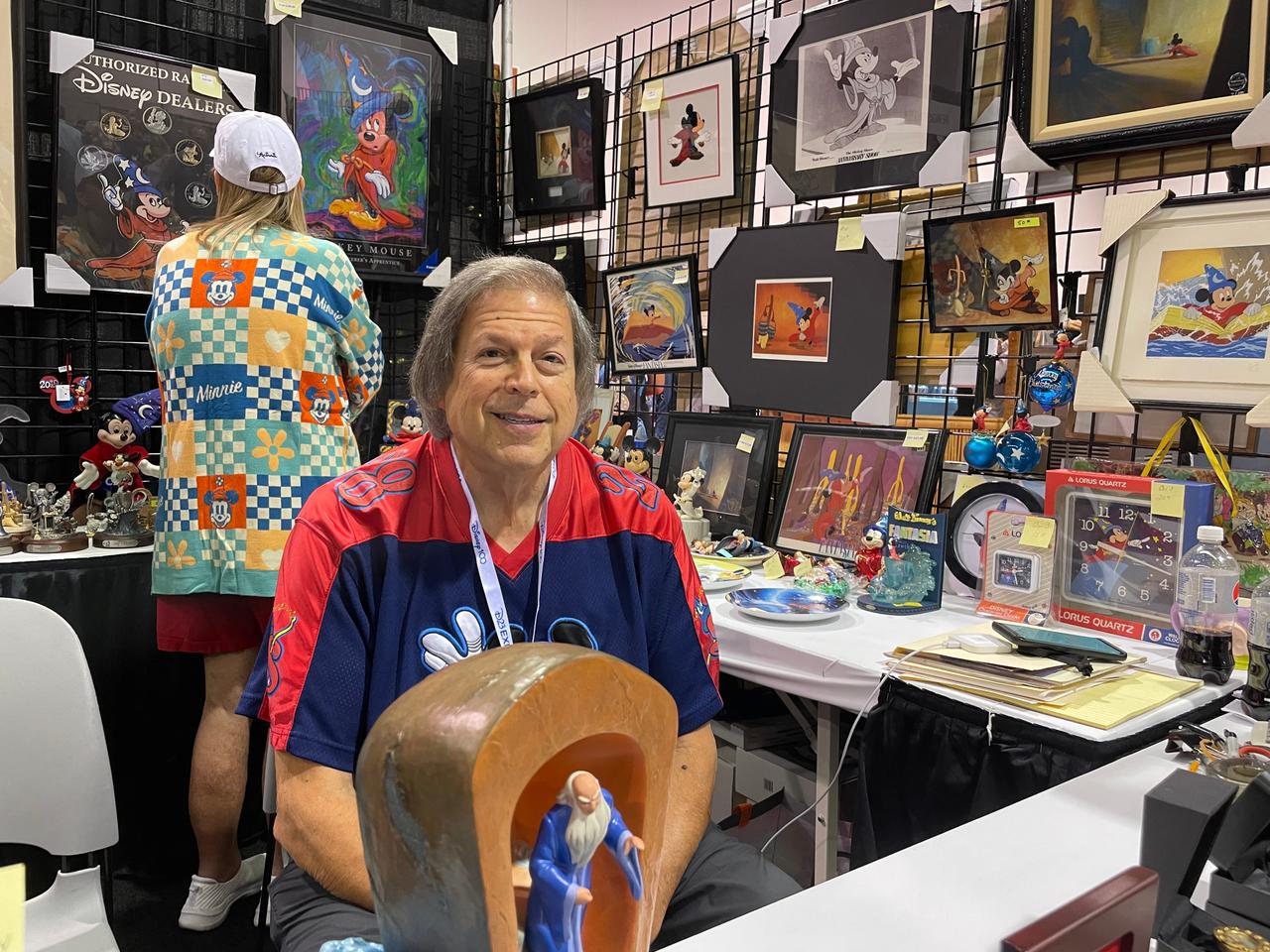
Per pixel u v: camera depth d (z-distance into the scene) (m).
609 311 3.19
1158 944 0.76
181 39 2.94
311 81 3.10
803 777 2.11
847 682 1.70
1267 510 1.76
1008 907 0.82
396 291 3.46
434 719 0.48
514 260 1.22
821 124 2.59
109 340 2.79
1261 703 1.42
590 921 0.56
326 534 1.19
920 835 1.54
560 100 3.35
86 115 2.64
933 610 2.09
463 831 0.46
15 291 2.55
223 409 1.96
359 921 1.07
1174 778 0.85
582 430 3.06
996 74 2.25
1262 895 0.79
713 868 1.25
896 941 0.76
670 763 0.57
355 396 2.18
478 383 1.14
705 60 2.97
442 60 3.39
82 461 2.52
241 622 2.06
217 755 2.09
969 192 2.34
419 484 1.24
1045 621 1.87
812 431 2.55
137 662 2.39
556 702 0.49
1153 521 1.78
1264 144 1.80
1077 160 2.11
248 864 2.29
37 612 1.33
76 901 1.30
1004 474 2.15
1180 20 1.88
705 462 2.80
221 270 1.96
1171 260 1.87
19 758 1.31
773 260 2.67
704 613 1.35
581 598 1.25
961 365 2.33
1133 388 1.91
